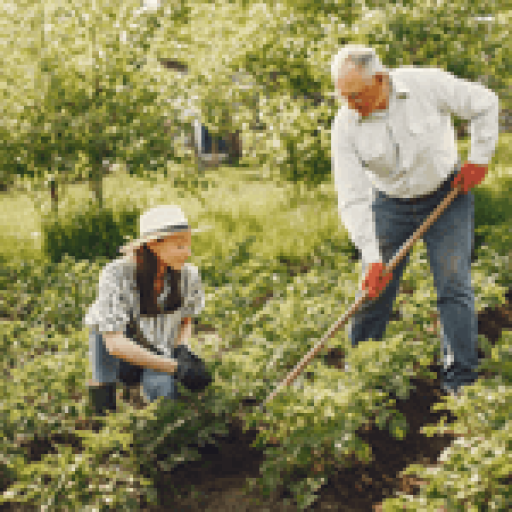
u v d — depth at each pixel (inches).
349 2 292.8
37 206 322.3
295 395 138.9
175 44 300.5
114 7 290.0
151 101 295.7
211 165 618.2
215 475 139.9
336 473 136.0
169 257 129.8
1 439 142.2
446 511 109.6
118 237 290.0
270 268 241.3
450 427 126.6
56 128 284.7
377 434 147.3
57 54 285.6
